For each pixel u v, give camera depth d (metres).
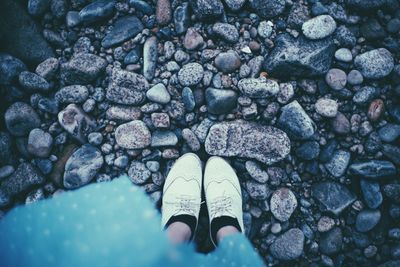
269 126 0.84
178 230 0.73
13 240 0.70
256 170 0.84
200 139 0.86
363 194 0.84
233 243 0.73
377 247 0.85
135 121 0.83
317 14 0.85
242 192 0.86
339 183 0.85
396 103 0.85
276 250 0.84
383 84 0.86
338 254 0.85
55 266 0.65
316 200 0.85
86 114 0.85
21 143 0.85
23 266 0.67
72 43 0.88
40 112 0.86
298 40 0.84
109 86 0.83
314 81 0.86
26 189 0.83
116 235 0.67
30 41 0.86
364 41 0.87
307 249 0.85
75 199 0.81
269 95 0.82
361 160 0.85
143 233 0.67
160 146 0.85
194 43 0.85
